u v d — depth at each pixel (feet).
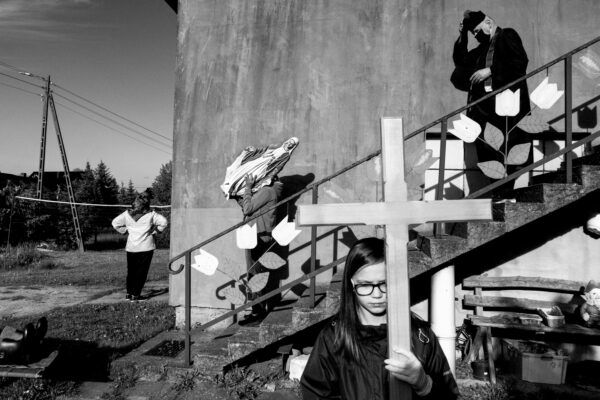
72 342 17.11
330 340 5.68
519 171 11.99
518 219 11.75
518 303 15.10
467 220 5.15
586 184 11.60
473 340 14.79
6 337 12.84
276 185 17.39
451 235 13.50
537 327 13.75
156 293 28.55
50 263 44.73
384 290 5.41
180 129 19.89
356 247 5.63
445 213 5.14
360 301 5.55
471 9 17.74
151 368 14.21
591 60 16.67
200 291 19.42
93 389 13.33
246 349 13.56
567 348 14.92
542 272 15.53
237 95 19.45
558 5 17.12
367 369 5.38
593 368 14.28
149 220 25.67
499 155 14.52
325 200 18.43
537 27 17.16
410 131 17.90
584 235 15.26
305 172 18.66
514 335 15.19
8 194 65.41
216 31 19.77
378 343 5.49
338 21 18.75
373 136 18.25
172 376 13.93
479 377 13.39
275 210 16.90
